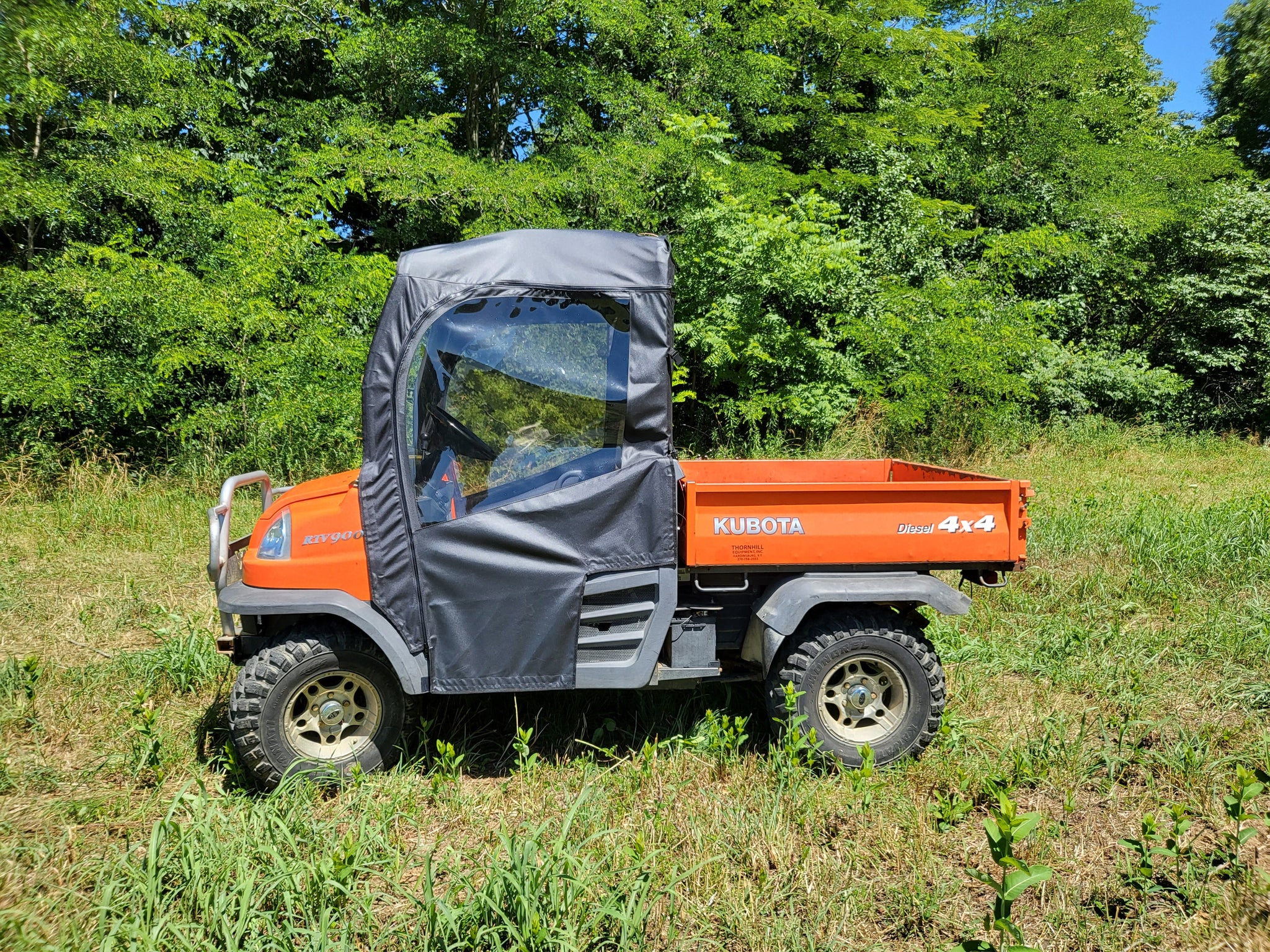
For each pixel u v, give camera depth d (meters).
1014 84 17.58
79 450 9.12
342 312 9.80
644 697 4.20
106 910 2.56
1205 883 2.81
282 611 3.36
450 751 3.45
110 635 5.09
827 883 2.87
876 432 12.16
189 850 2.77
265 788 3.46
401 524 3.38
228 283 9.28
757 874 2.89
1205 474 11.02
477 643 3.40
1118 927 2.67
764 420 12.17
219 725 3.99
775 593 3.69
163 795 3.40
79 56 9.86
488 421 3.49
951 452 12.02
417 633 3.40
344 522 3.47
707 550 3.62
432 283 3.41
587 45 14.70
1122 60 20.58
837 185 13.98
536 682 3.45
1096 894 2.85
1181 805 2.95
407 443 3.39
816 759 3.63
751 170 12.88
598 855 2.96
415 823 3.22
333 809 3.27
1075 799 3.44
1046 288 15.98
